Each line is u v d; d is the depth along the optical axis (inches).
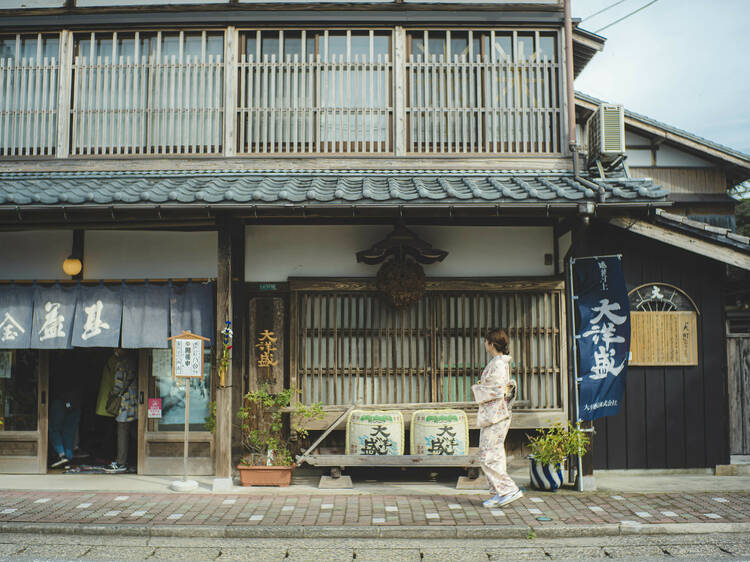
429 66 350.0
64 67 350.6
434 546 230.2
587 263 304.7
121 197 278.8
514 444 335.3
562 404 326.6
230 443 302.4
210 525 244.7
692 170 485.4
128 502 278.1
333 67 349.1
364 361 331.9
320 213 285.4
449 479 323.6
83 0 347.3
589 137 346.6
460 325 335.0
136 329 320.2
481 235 341.7
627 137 488.4
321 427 322.0
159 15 345.7
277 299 335.0
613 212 290.0
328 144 346.0
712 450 340.5
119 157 343.9
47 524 245.0
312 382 331.0
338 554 221.9
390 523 246.8
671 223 308.0
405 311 334.3
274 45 353.4
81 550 224.5
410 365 331.9
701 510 263.9
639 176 483.5
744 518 252.7
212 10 345.4
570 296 309.3
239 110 346.3
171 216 287.3
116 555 219.6
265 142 345.1
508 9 345.4
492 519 251.6
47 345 319.0
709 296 345.7
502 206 278.8
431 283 331.9
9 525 244.4
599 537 239.5
